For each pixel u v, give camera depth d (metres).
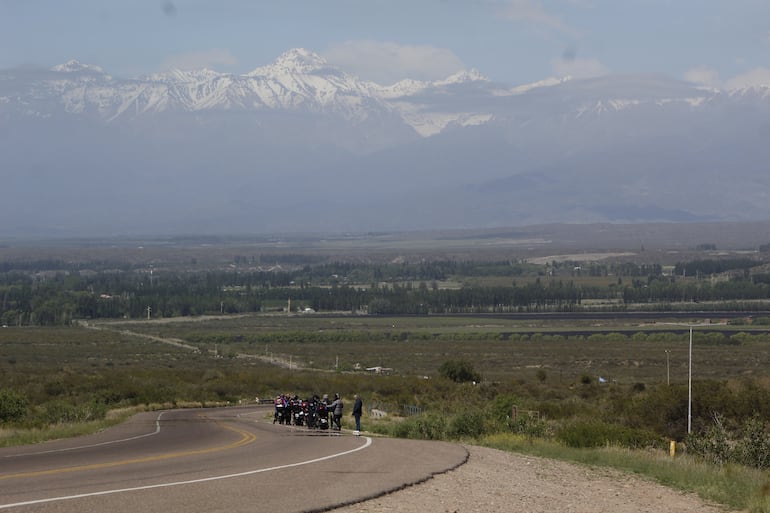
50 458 54.03
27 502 34.88
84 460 52.50
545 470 51.94
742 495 45.91
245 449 60.34
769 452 66.56
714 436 70.75
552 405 123.75
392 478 43.62
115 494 37.31
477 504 38.28
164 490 38.75
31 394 149.00
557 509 38.69
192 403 159.62
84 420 103.38
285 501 36.28
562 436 75.94
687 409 99.38
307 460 51.66
